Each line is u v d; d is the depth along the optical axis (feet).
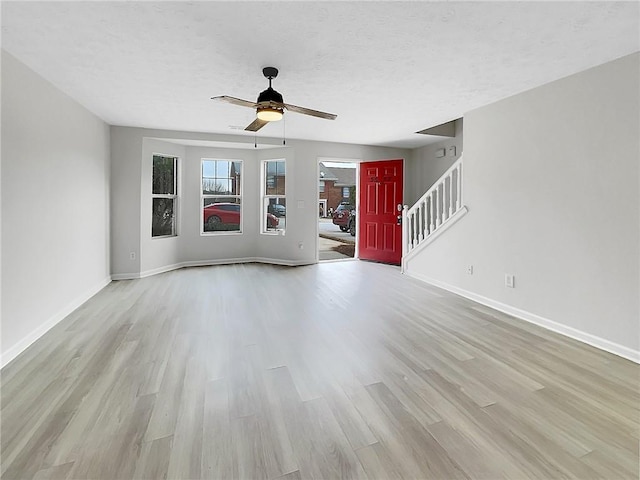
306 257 20.68
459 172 14.20
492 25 6.99
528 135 10.78
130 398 6.48
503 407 6.26
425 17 6.70
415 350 8.69
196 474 4.69
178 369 7.64
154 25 7.06
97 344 8.96
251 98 11.79
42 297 9.70
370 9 6.41
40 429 5.56
